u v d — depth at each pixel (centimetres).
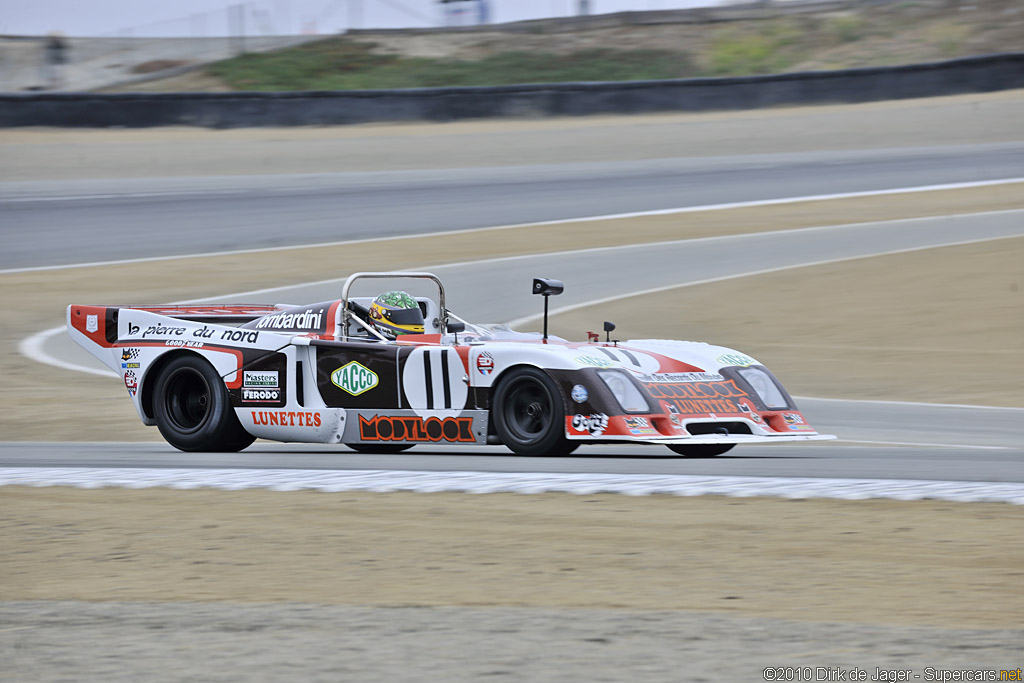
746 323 5641
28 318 5975
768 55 16050
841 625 1300
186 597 1471
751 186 9044
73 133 11400
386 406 2712
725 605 1406
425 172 9900
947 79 11731
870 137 10512
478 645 1220
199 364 2948
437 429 2658
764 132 10944
